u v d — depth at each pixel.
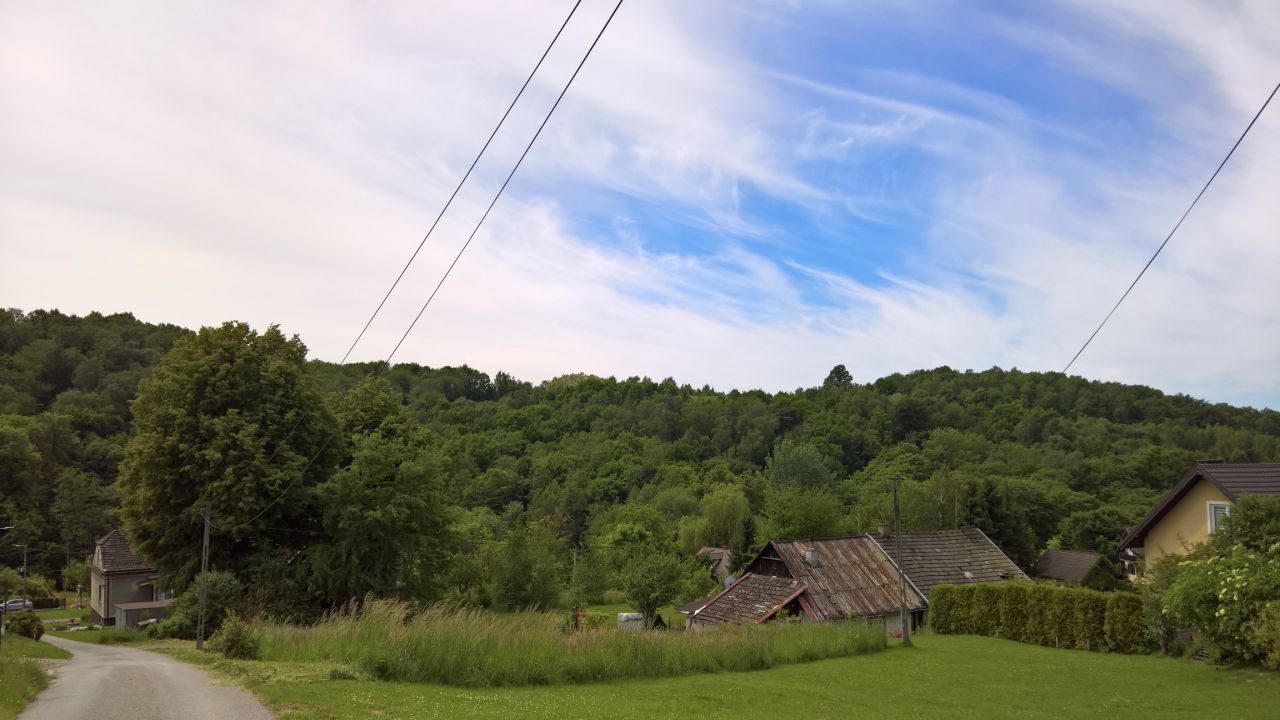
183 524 39.69
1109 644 27.11
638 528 82.38
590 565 70.56
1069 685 19.89
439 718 13.00
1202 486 27.98
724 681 20.53
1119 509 74.62
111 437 98.81
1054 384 128.50
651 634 23.70
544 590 61.41
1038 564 66.31
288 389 43.41
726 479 111.06
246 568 41.25
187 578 41.09
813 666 23.97
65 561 84.25
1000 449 104.38
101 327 129.12
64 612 70.25
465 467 118.19
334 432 45.06
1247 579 18.91
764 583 38.22
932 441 108.00
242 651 22.11
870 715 15.59
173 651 32.59
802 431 128.38
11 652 24.02
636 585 45.47
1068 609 28.80
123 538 62.50
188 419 39.78
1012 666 23.69
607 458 130.75
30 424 87.31
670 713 15.30
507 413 152.50
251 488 39.38
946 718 15.28
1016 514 67.38
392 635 20.11
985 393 133.25
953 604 34.12
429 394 162.88
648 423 147.62
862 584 38.34
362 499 42.16
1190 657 23.30
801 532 63.03
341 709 13.41
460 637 20.03
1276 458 91.12
